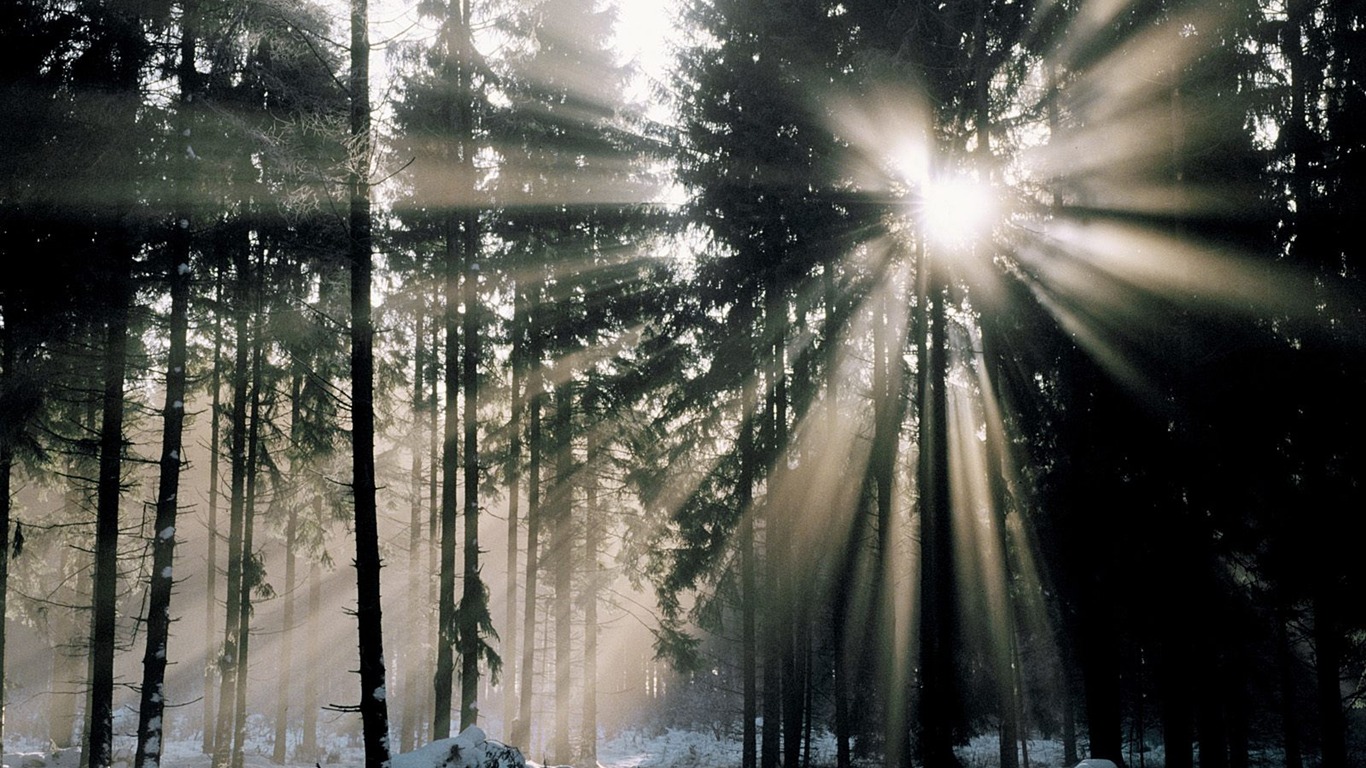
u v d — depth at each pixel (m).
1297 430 14.04
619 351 21.61
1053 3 15.18
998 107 16.55
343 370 20.11
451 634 16.22
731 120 17.84
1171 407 14.77
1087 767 12.69
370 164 11.38
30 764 19.53
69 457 18.23
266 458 19.70
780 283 18.66
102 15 12.84
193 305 17.12
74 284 12.98
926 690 15.13
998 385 16.70
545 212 19.22
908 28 15.34
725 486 21.25
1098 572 14.99
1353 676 17.08
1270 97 14.55
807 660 24.36
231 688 18.67
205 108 13.48
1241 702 15.40
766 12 17.19
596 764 22.42
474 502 16.50
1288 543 13.76
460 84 16.72
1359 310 13.66
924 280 17.14
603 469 22.95
